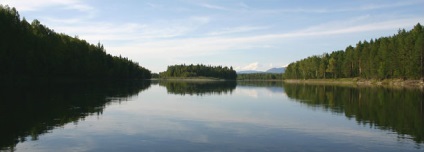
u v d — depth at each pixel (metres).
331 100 56.03
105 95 63.19
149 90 89.75
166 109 41.72
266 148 21.30
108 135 24.56
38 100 48.34
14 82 91.31
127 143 22.17
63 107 41.16
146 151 20.22
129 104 47.12
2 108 38.53
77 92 68.38
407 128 28.48
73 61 127.69
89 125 28.67
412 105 46.22
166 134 25.22
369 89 91.25
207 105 47.75
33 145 21.36
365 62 151.50
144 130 26.72
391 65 126.88
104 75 169.50
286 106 46.56
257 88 110.00
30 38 100.56
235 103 51.25
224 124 30.16
